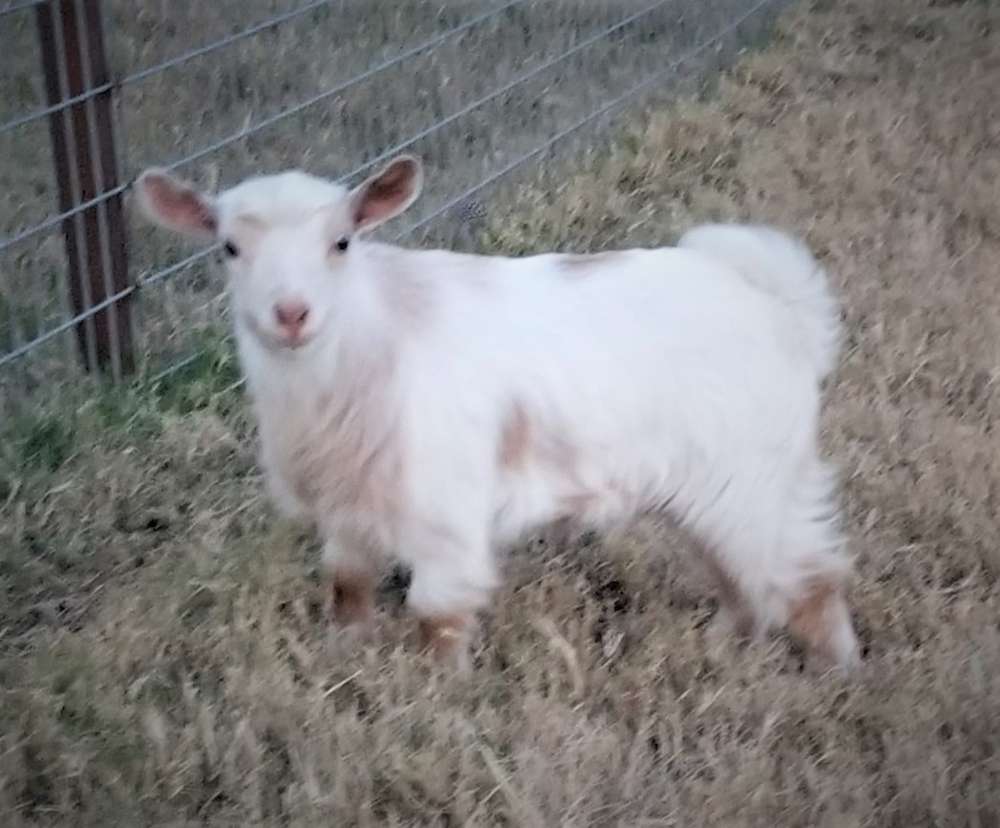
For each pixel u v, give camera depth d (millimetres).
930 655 1582
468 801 1398
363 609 1603
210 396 1904
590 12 3230
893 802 1420
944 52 3133
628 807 1413
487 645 1589
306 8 2109
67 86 1810
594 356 1469
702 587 1675
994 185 2525
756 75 2959
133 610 1580
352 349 1412
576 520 1540
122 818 1364
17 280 2061
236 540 1688
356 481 1467
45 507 1711
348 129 2576
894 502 1790
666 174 2529
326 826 1368
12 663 1518
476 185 2410
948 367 2059
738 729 1507
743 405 1495
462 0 3215
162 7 3014
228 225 1368
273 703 1469
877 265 2299
